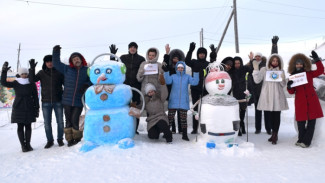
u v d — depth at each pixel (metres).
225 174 3.37
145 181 3.17
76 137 5.37
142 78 5.53
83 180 3.28
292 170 3.50
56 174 3.53
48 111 5.55
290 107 10.39
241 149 4.48
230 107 4.74
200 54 6.18
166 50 5.70
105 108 4.91
